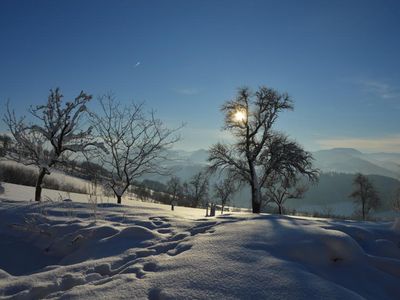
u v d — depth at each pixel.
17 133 14.38
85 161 15.98
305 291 3.02
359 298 3.02
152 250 4.61
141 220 6.43
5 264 5.19
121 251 4.76
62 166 15.59
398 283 3.83
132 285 3.34
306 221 5.53
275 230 4.57
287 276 3.26
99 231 5.59
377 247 4.81
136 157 16.53
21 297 3.56
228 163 28.84
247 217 5.85
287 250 3.96
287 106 28.22
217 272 3.40
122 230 5.45
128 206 8.27
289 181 28.80
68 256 5.21
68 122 14.90
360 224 6.11
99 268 4.15
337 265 3.96
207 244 4.24
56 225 6.15
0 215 7.03
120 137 16.39
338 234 4.32
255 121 28.97
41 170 14.94
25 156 14.93
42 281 3.90
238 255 3.77
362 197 53.62
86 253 5.04
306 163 27.50
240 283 3.16
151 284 3.31
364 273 3.89
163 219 6.57
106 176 16.25
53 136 14.83
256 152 28.19
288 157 26.97
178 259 3.88
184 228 5.71
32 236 6.04
